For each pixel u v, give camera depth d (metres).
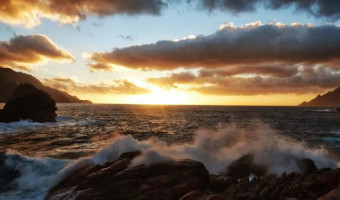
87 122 63.78
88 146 26.59
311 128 52.09
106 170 11.02
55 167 14.50
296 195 9.43
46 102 62.41
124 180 10.46
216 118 84.00
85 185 10.52
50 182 12.55
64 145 27.39
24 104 58.19
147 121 69.62
